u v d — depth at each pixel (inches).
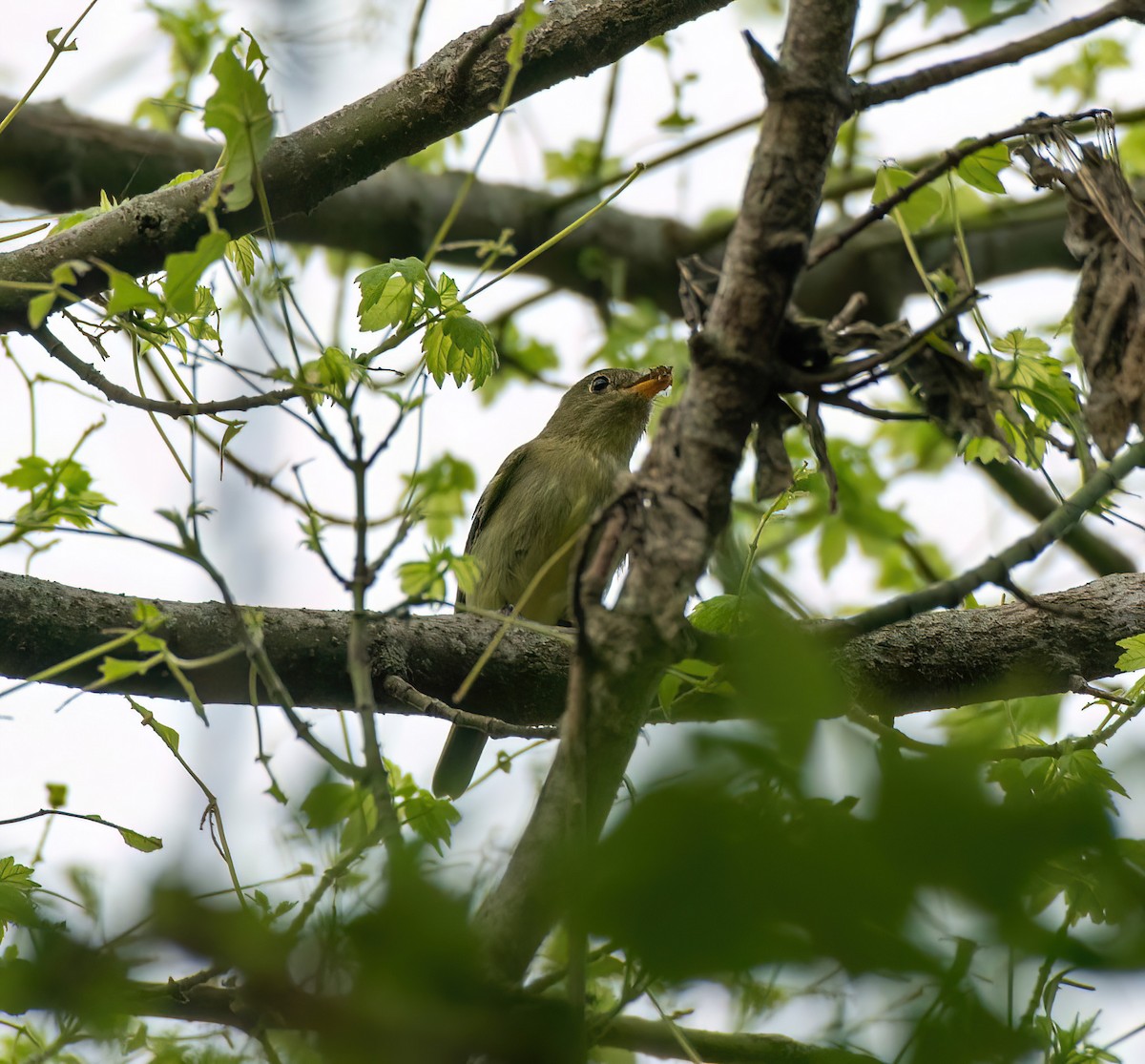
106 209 260.5
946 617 259.8
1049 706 258.4
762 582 114.7
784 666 59.1
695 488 122.6
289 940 67.2
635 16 245.3
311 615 250.8
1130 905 52.6
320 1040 63.5
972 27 436.1
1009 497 471.5
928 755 56.2
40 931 81.0
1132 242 182.9
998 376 196.7
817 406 144.6
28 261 242.1
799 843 52.3
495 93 247.1
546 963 131.7
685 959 51.6
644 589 118.9
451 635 258.8
